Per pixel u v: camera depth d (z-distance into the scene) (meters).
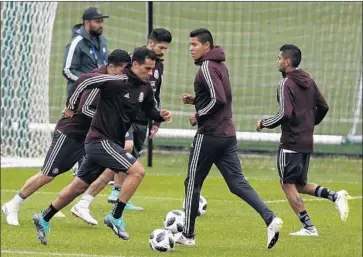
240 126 64.38
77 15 83.75
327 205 39.00
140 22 79.88
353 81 66.06
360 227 32.69
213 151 26.78
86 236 29.14
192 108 69.62
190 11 83.06
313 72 68.06
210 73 26.06
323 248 27.86
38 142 51.81
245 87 72.69
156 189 43.47
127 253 26.06
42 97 51.53
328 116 63.66
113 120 26.25
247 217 34.53
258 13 80.94
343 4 72.44
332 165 53.94
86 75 25.86
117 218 26.06
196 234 30.17
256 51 76.62
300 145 29.52
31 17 50.56
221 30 81.62
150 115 27.17
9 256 25.12
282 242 28.84
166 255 25.91
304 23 76.31
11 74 51.28
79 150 30.17
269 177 48.72
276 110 68.56
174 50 77.94
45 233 27.19
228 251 26.92
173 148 57.06
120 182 35.84
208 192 42.44
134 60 26.08
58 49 80.25
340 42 71.38
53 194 41.62
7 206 31.45
